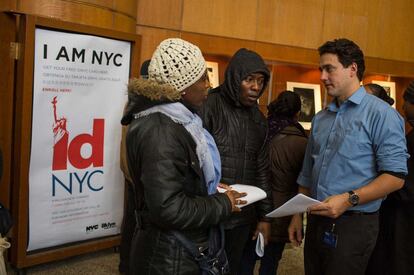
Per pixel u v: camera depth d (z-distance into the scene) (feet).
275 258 8.11
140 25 11.87
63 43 8.93
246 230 6.40
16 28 8.59
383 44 16.85
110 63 9.84
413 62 17.72
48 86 8.83
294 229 6.88
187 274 4.34
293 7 14.53
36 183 8.95
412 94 6.57
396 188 5.37
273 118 8.09
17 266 8.90
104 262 10.32
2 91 8.60
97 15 9.74
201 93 4.55
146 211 4.46
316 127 6.36
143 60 12.03
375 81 17.70
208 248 4.50
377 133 5.44
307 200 5.34
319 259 6.21
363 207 5.64
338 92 5.80
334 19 15.49
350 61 5.66
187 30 12.64
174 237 4.33
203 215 4.17
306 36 14.97
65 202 9.52
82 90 9.41
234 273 6.40
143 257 4.45
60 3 9.12
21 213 8.73
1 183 8.87
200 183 4.43
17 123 8.57
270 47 14.25
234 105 6.47
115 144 10.24
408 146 6.38
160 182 3.99
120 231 10.70
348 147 5.65
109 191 10.32
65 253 9.64
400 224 6.43
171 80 4.28
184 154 4.21
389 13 16.76
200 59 4.44
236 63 6.30
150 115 4.29
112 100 10.02
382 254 6.64
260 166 6.72
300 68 15.74
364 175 5.59
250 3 13.64
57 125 9.09
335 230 5.76
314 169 6.17
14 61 8.62
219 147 6.26
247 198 5.01
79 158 9.61
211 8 12.94
